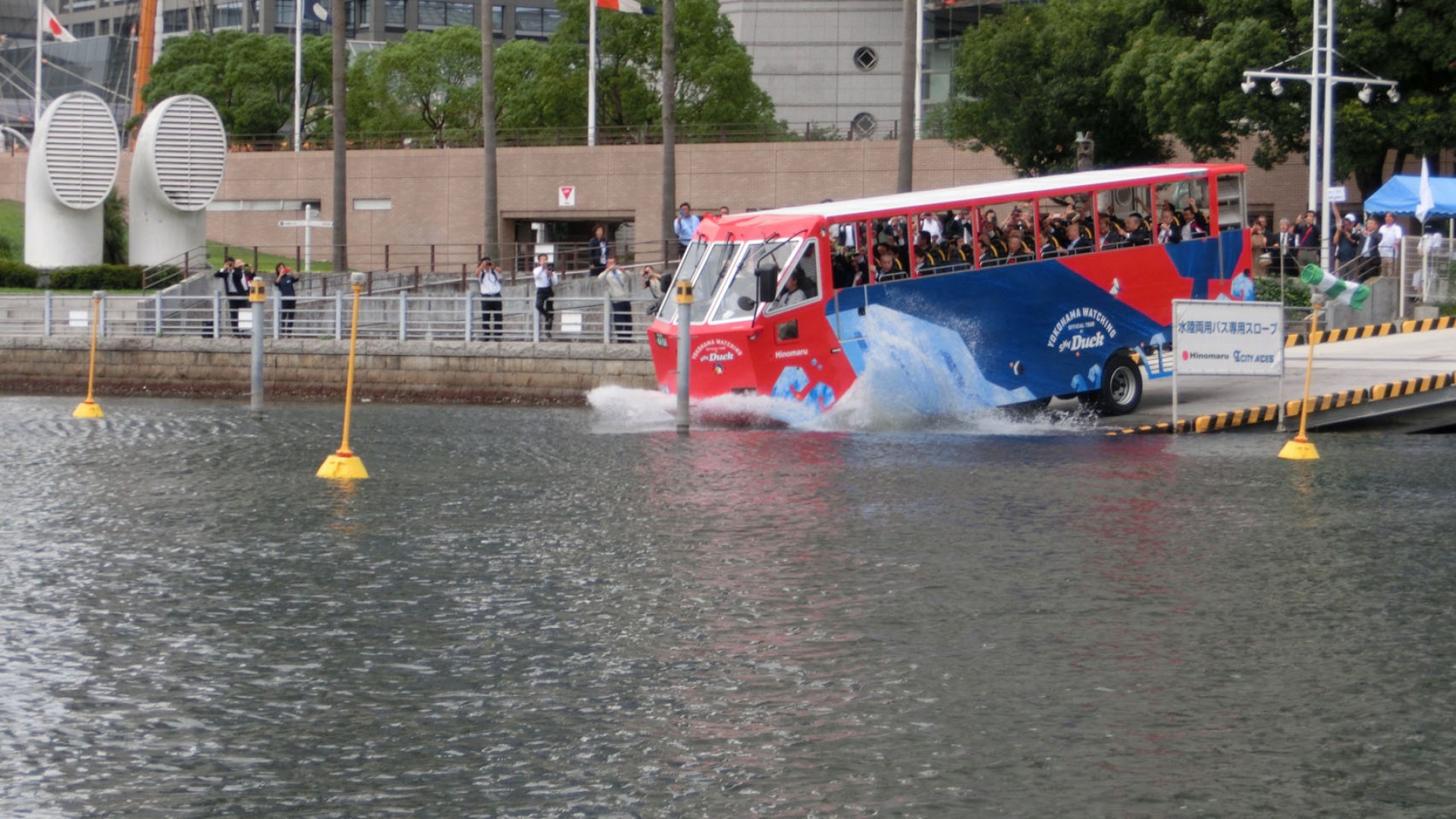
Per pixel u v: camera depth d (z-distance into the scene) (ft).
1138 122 180.04
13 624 43.06
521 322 142.51
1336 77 148.25
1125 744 32.55
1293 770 31.01
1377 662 38.78
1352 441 87.56
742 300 92.43
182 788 30.35
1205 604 45.11
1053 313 94.53
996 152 192.75
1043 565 50.85
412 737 33.24
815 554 52.70
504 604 45.39
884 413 92.73
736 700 35.65
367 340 135.44
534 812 28.99
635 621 43.09
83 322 149.69
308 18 463.01
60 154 170.91
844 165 212.84
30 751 32.48
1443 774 30.81
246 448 89.10
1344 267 129.18
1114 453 81.30
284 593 46.98
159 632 42.11
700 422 95.14
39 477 75.05
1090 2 185.98
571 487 69.92
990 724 33.83
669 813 28.89
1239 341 89.92
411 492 68.80
